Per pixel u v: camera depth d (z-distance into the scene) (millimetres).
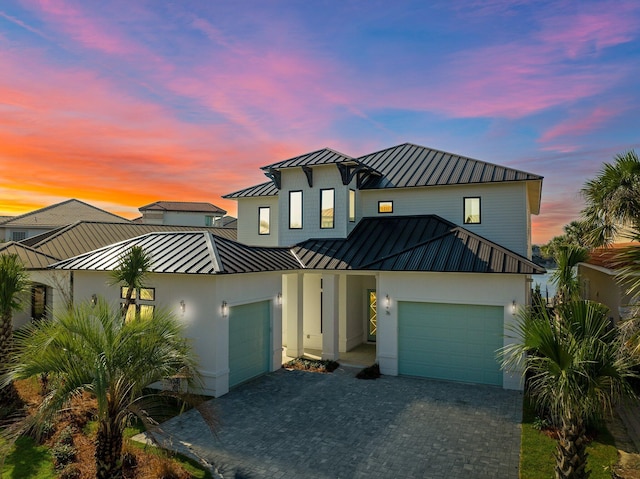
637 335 6797
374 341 21000
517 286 13695
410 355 15273
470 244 15500
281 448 9492
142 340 7559
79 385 6898
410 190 19969
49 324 7996
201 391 13055
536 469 8289
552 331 6496
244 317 14555
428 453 9234
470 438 9969
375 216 20562
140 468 8438
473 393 13320
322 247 18453
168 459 8578
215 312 12969
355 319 20406
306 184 20125
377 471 8469
